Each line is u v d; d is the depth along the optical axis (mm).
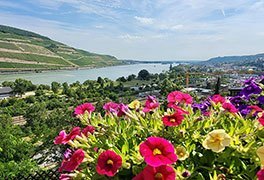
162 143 1584
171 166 1667
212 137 1731
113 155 1702
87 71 183375
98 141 2055
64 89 83000
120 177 1805
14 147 9664
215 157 1825
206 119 2109
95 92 76000
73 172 2012
